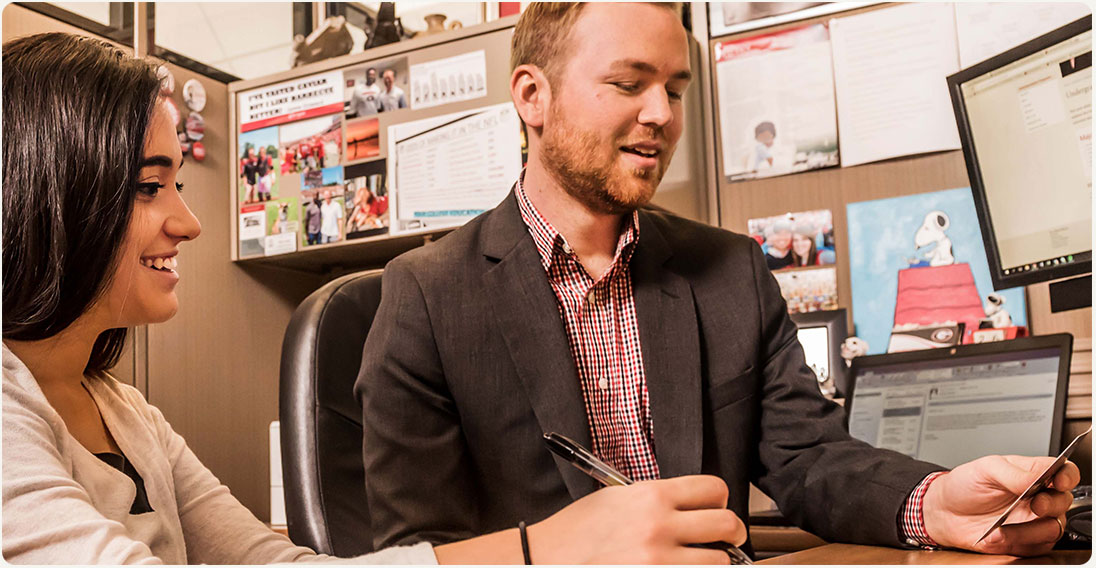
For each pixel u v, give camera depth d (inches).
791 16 54.4
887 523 27.5
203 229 61.6
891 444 47.5
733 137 55.7
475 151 56.5
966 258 49.2
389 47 60.0
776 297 37.1
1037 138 44.3
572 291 34.6
